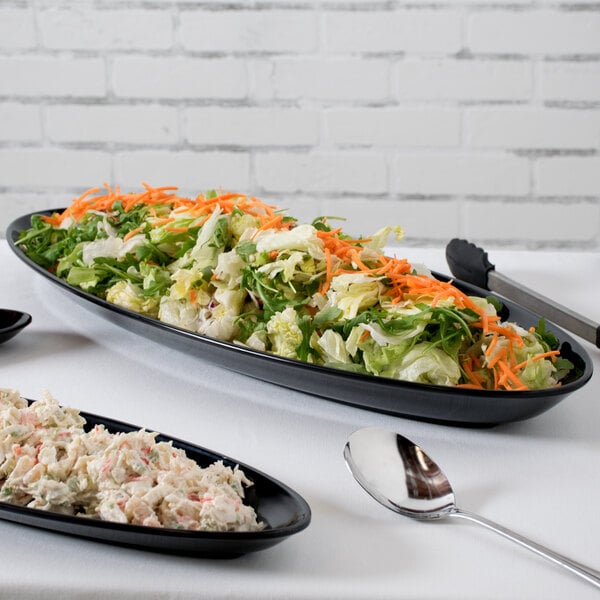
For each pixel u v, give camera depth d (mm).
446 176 2766
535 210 2785
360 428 1080
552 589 763
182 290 1274
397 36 2668
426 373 1084
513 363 1095
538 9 2635
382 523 868
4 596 757
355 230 2822
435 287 1157
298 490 929
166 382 1205
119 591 753
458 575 782
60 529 794
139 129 2760
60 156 2783
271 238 1252
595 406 1147
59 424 907
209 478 845
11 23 2682
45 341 1346
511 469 980
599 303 1540
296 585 762
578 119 2707
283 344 1153
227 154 2770
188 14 2668
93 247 1439
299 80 2709
